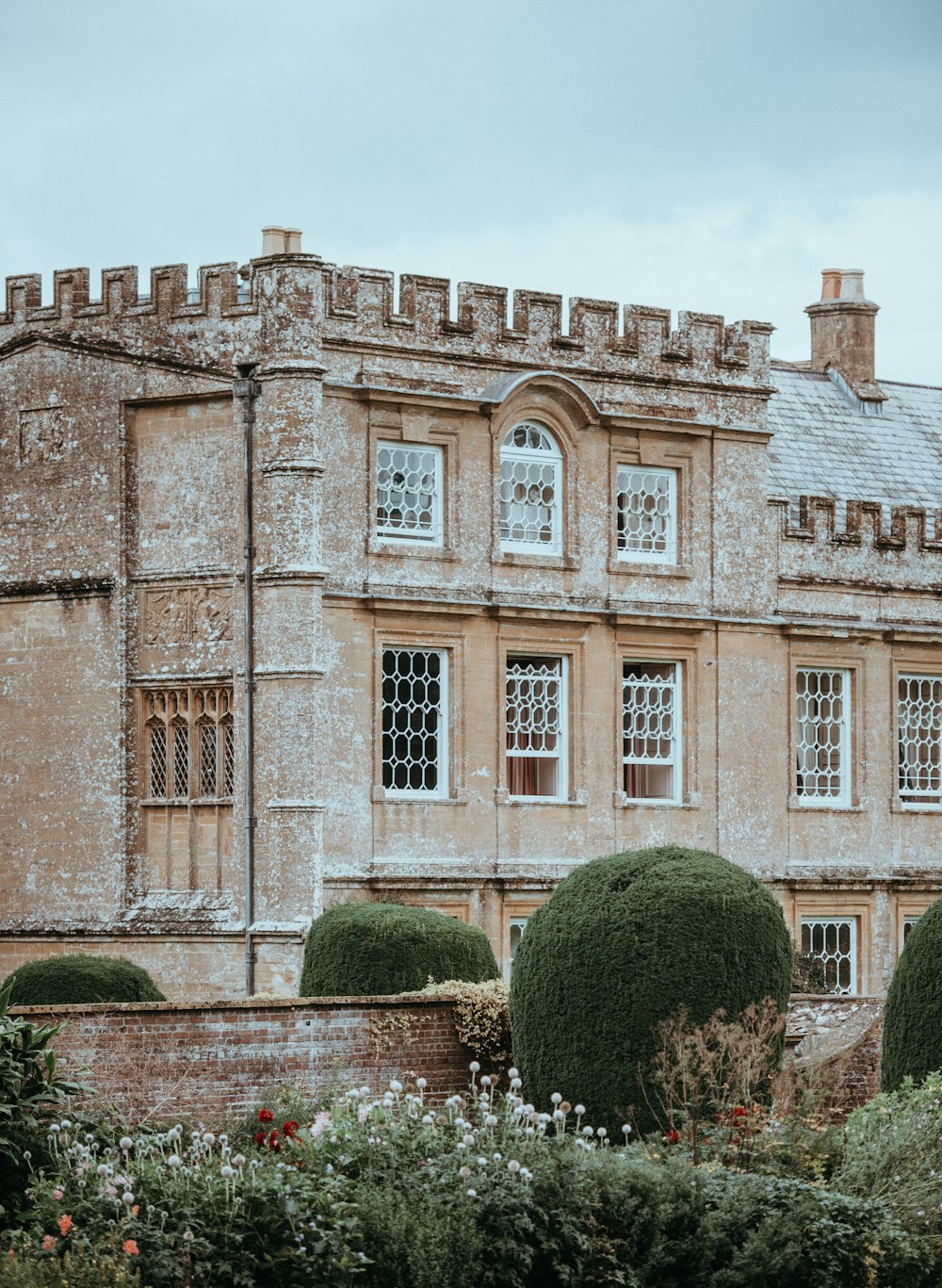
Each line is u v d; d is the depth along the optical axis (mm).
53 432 37094
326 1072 25469
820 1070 24344
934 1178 20438
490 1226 18219
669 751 39031
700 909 24031
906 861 41625
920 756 42312
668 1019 23641
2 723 37250
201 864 35281
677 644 38906
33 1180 17953
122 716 36000
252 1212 17594
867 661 41375
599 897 24500
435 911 31359
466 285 36781
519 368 37250
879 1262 19188
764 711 39906
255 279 35031
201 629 35406
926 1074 24391
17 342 37469
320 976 30906
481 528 36750
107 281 36531
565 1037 24234
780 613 40250
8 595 37219
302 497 34500
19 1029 19188
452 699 36344
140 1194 17578
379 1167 18750
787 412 45938
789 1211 19188
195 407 35656
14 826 36969
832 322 48375
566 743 37656
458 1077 26688
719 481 39562
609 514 38219
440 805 36031
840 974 40594
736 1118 21250
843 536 41250
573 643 37688
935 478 46375
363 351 35531
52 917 36438
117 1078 23766
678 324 39156
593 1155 19594
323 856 34500
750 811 39562
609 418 38000
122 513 36219
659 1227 18953
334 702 34969
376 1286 17625
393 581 35719
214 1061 24578
